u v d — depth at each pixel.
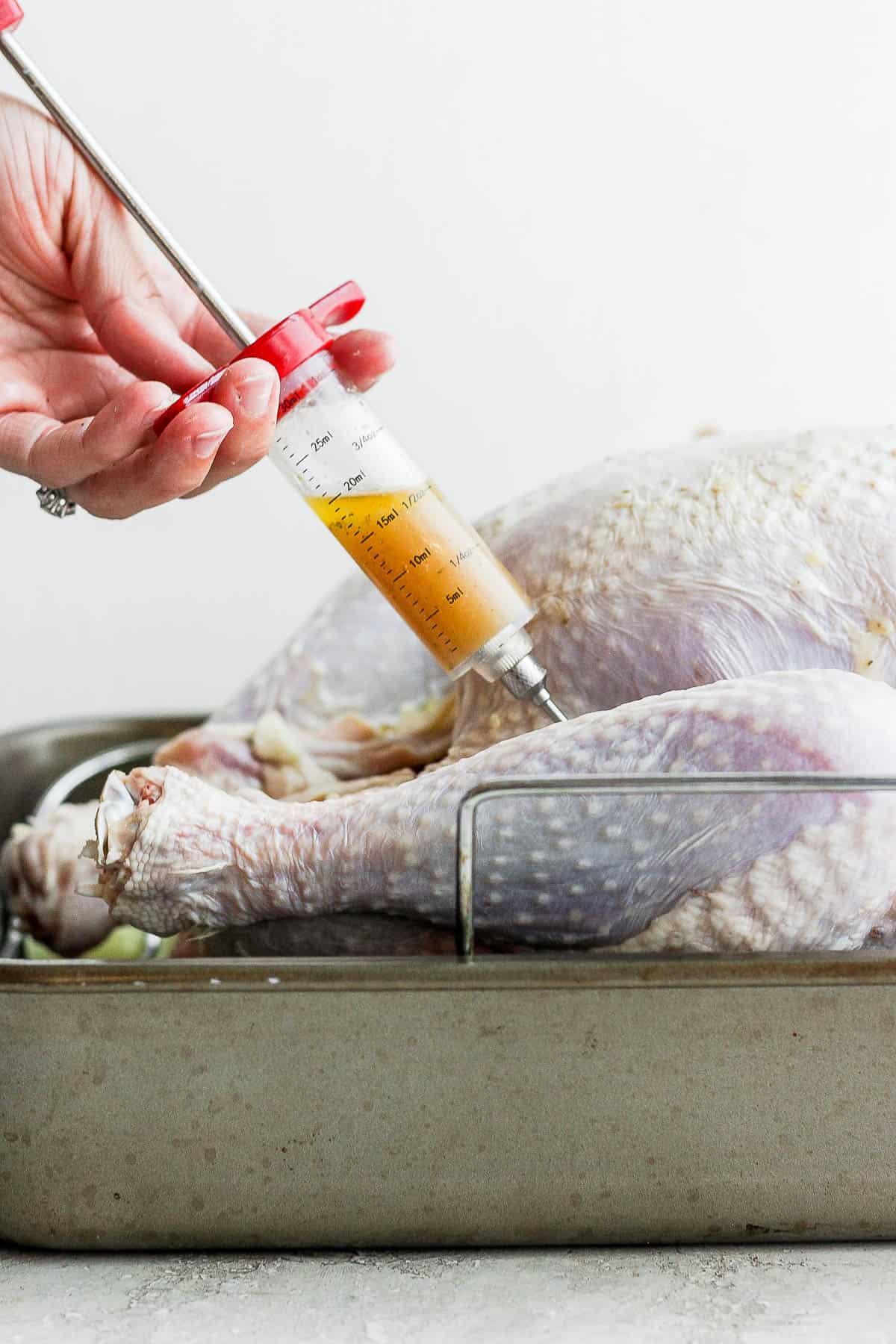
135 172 1.04
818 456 0.62
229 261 1.06
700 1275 0.53
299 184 1.05
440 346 1.07
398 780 0.67
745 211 1.06
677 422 1.09
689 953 0.53
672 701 0.56
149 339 0.65
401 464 0.58
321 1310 0.52
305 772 0.69
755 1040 0.53
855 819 0.55
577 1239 0.54
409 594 0.58
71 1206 0.54
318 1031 0.53
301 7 1.02
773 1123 0.53
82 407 0.69
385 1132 0.53
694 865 0.55
